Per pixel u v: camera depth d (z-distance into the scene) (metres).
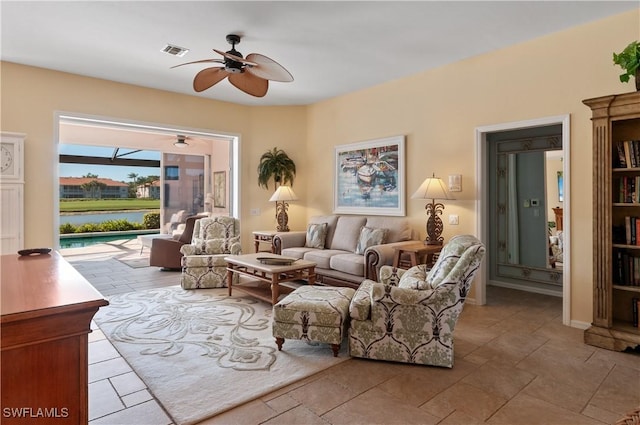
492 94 3.97
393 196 4.93
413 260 3.77
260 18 3.21
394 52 3.99
